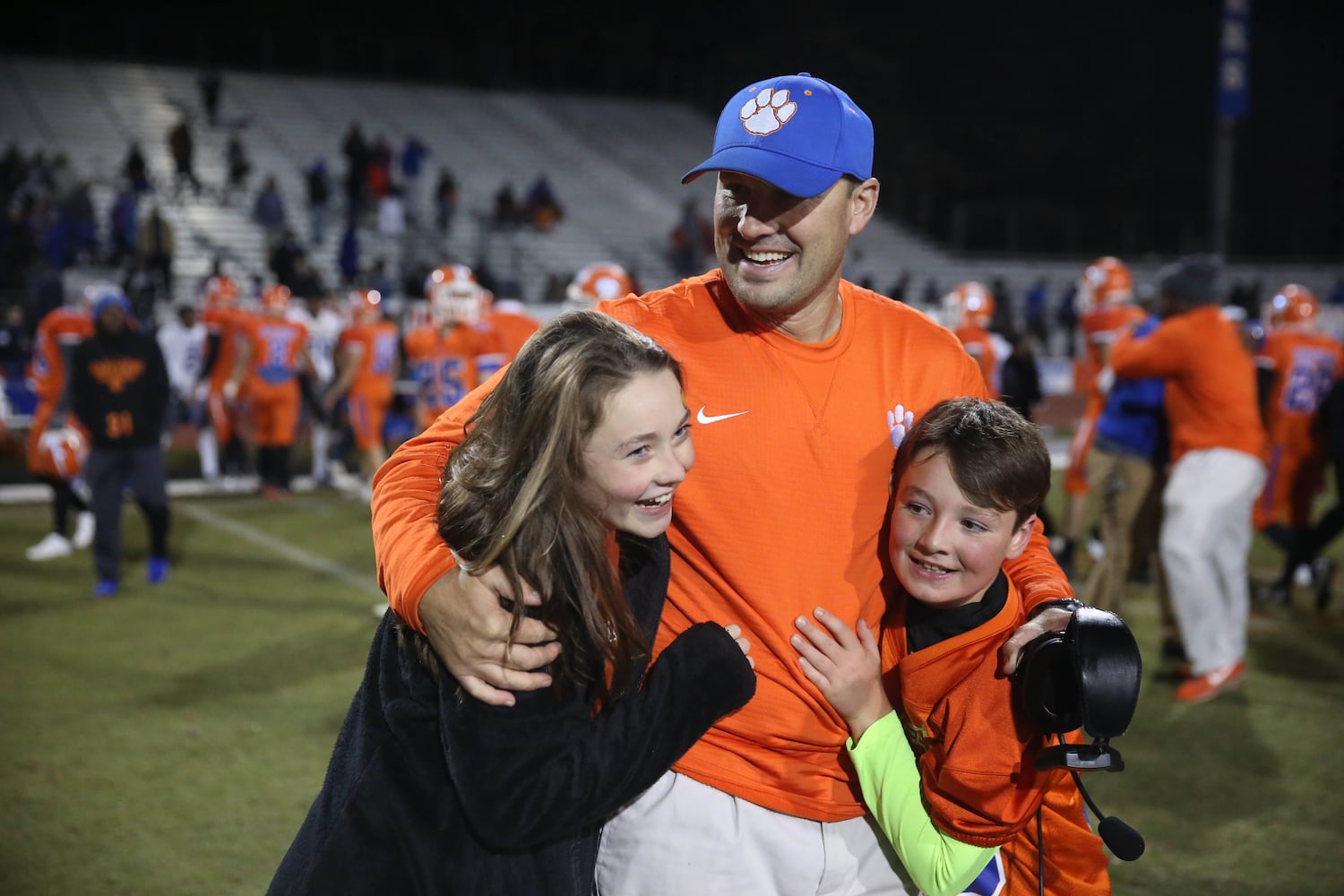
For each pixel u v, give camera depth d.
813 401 1.97
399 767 1.62
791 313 1.96
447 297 7.78
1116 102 38.44
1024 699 1.73
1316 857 3.82
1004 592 1.94
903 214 32.31
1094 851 2.08
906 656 1.96
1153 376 5.38
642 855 1.95
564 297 20.42
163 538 7.18
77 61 26.58
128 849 3.75
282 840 3.83
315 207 21.50
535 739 1.57
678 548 2.00
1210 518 5.26
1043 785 1.84
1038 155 36.97
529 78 33.66
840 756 2.03
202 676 5.47
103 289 6.88
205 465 10.97
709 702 1.72
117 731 4.77
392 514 1.72
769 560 1.95
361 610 6.63
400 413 10.48
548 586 1.52
